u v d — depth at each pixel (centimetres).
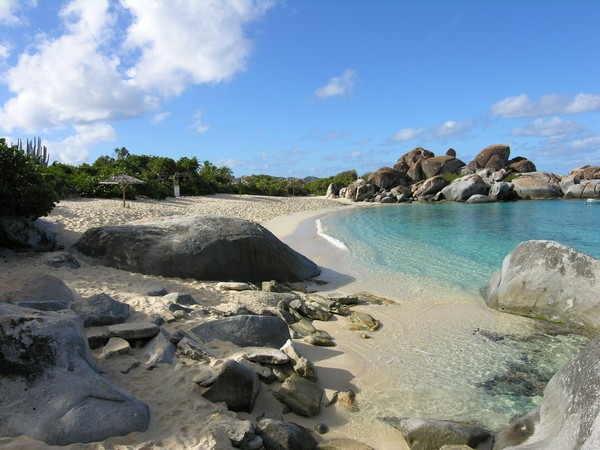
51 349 477
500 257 1666
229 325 736
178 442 459
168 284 1051
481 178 4959
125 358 612
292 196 5688
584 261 977
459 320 991
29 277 770
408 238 2167
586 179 4825
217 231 1246
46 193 1245
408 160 6122
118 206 2367
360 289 1259
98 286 941
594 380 434
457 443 518
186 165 4112
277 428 509
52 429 430
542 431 481
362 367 737
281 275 1302
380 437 552
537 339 880
